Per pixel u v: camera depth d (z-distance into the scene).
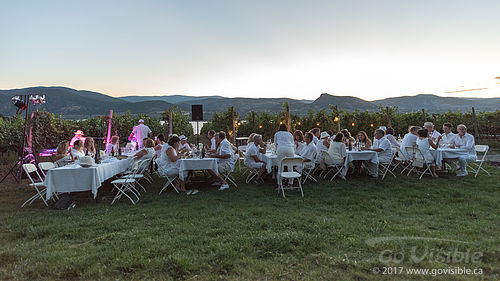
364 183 6.41
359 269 2.57
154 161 7.91
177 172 5.95
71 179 4.97
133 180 5.36
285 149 5.82
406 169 7.93
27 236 3.58
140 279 2.48
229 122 16.72
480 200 4.86
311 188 6.06
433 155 6.81
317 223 3.85
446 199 4.99
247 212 4.44
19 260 2.88
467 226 3.64
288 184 6.18
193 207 4.83
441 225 3.71
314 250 3.01
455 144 7.22
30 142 7.99
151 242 3.26
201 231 3.65
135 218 4.27
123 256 2.88
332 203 4.97
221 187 6.17
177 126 15.98
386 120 16.41
